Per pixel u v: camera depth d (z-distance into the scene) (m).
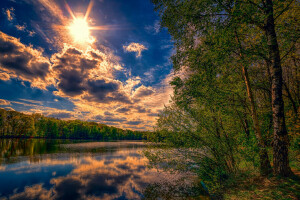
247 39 9.83
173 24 10.17
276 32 8.71
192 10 9.09
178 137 12.29
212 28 8.62
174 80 10.68
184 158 12.23
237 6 7.30
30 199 13.34
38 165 25.16
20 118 110.56
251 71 11.77
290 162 9.62
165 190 14.52
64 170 22.89
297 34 7.71
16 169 22.33
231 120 11.38
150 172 22.08
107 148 58.16
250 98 9.43
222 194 9.18
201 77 9.62
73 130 143.12
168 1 9.54
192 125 11.68
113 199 13.55
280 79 7.55
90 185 16.97
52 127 127.81
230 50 8.34
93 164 27.61
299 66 12.23
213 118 11.38
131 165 27.33
